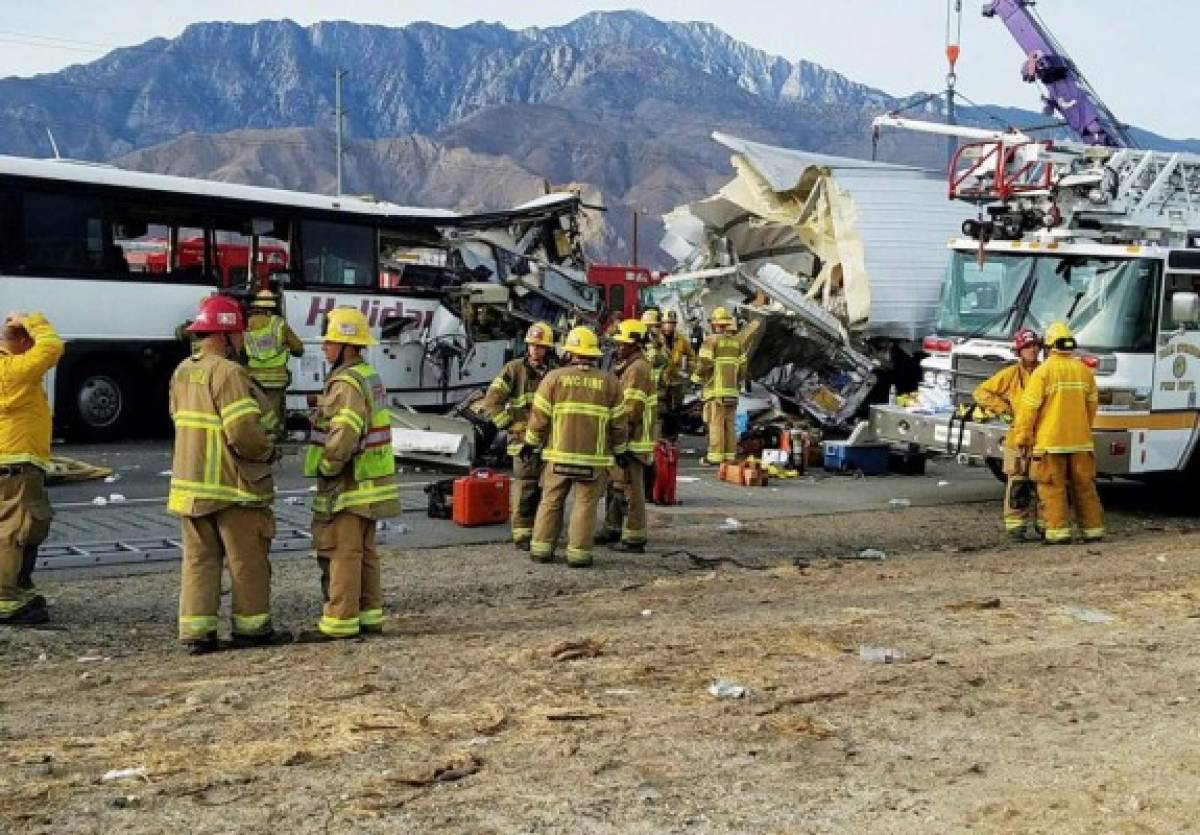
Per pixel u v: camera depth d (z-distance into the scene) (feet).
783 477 56.08
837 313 70.54
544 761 19.33
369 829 16.52
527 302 70.44
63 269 56.65
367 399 27.07
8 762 18.90
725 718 21.58
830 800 17.95
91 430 58.80
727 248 80.89
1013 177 50.24
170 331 59.72
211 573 26.07
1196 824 17.29
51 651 26.32
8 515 27.91
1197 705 22.89
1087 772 19.29
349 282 63.77
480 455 54.19
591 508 36.60
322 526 27.53
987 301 49.26
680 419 68.08
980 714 22.15
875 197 71.00
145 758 19.16
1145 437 45.85
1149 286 45.37
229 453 25.72
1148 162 50.44
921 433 49.03
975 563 38.09
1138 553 40.22
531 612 30.83
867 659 25.70
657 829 16.78
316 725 20.89
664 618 29.94
